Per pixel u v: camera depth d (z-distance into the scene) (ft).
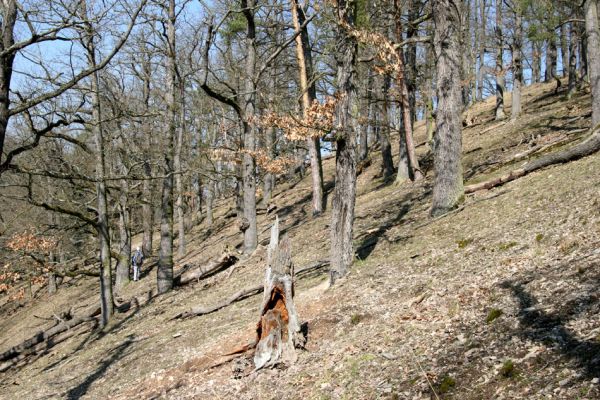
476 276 26.63
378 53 37.27
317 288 34.71
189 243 100.63
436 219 40.60
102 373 37.01
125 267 74.02
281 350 26.16
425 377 18.95
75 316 62.44
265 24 71.20
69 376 40.06
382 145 80.38
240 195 89.92
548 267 24.06
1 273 56.34
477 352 19.17
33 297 97.76
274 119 33.50
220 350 30.86
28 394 39.01
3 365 55.42
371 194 70.44
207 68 50.34
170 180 60.23
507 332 19.66
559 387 15.14
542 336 18.17
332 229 35.35
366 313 27.91
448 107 41.34
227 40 78.23
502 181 43.21
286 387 23.49
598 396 13.98
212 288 52.80
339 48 35.47
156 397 28.14
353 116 35.12
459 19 41.39
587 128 52.90
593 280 20.52
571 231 27.22
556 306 19.76
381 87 78.13
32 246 54.95
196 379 28.60
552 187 35.63
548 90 108.06
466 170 61.05
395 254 36.60
